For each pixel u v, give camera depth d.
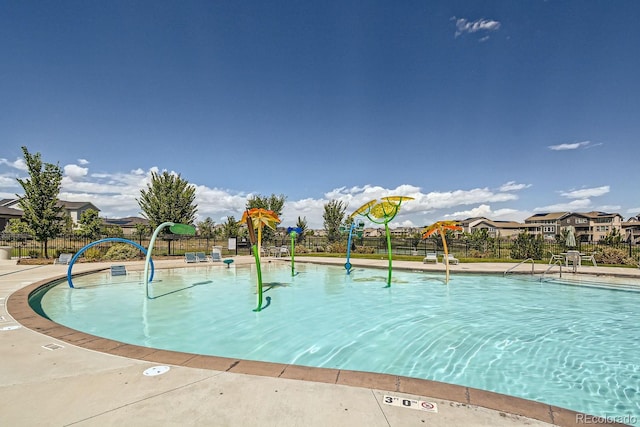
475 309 8.38
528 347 5.66
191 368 3.42
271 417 2.50
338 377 3.18
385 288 11.42
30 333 4.69
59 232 17.89
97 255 18.31
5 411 2.59
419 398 2.79
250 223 7.96
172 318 7.39
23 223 17.42
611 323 7.15
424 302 9.20
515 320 7.37
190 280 13.05
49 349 4.02
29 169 16.67
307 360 5.05
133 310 8.09
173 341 5.86
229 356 5.18
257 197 29.11
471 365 4.90
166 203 21.69
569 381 4.38
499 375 4.56
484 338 6.13
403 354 5.33
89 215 29.05
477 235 33.72
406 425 2.38
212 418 2.49
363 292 10.68
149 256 9.60
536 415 2.53
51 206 17.45
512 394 4.02
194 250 27.44
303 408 2.62
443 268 15.15
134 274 14.21
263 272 15.66
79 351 3.94
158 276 13.97
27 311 6.05
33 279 10.60
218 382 3.09
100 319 7.27
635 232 52.47
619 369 4.77
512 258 20.52
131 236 31.53
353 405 2.67
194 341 5.87
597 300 9.52
